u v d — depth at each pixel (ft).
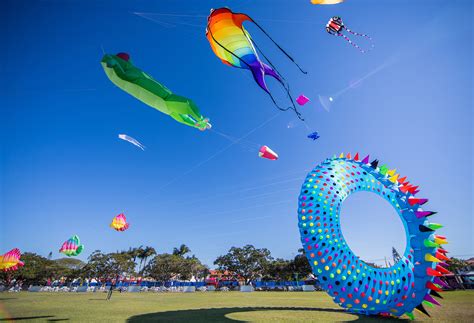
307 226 28.60
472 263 150.30
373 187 31.17
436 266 27.25
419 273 26.94
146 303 57.52
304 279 183.01
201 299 70.95
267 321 29.32
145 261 236.22
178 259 198.90
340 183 30.19
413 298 26.78
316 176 31.09
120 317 34.12
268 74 16.65
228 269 188.96
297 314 34.99
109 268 182.09
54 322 30.42
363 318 30.73
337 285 26.68
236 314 35.81
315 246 27.76
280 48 15.14
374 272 26.78
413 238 28.12
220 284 195.31
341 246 27.45
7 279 172.55
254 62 16.22
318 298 71.20
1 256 44.86
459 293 73.05
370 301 26.37
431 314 32.65
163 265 193.16
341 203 29.43
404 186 31.42
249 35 16.44
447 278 105.50
